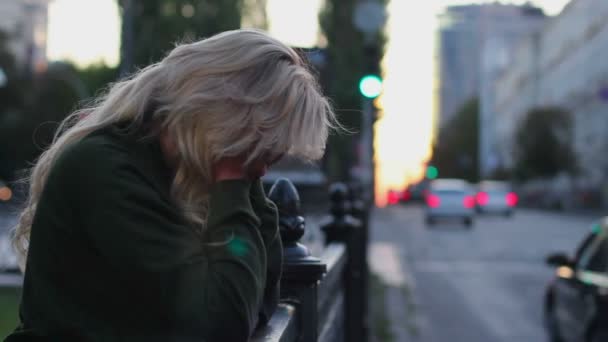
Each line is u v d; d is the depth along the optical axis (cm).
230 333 138
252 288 142
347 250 509
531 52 8769
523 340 878
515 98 9600
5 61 5009
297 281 246
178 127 150
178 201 150
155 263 130
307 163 165
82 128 153
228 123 150
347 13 2884
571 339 696
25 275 142
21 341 137
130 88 156
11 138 4794
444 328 936
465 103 12450
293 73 156
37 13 9519
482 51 12262
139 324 131
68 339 133
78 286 133
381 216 4191
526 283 1402
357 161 1298
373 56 1030
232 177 155
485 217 4378
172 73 153
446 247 2155
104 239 131
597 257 672
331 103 186
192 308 132
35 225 138
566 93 7312
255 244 149
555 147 6241
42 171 158
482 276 1497
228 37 155
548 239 2511
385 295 1180
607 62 5853
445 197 3297
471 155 11675
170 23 2116
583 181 6406
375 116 1050
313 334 247
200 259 139
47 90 4850
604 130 5909
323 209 2175
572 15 7069
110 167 136
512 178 7731
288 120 153
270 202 184
